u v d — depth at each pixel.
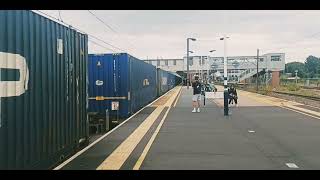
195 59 121.31
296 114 25.05
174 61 128.50
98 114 20.23
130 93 23.16
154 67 42.75
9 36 7.66
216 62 119.81
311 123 20.06
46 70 9.62
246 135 15.84
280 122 20.56
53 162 10.20
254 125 19.30
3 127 7.43
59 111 10.66
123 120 22.25
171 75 87.88
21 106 8.17
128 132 16.72
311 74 172.62
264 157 11.32
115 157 11.31
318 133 16.36
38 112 9.07
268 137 15.27
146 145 13.42
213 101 39.22
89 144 13.77
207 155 11.64
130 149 12.64
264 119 22.12
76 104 12.47
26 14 8.42
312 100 35.38
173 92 64.69
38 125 9.07
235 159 11.03
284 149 12.62
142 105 30.86
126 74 21.84
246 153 11.95
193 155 11.64
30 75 8.62
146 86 33.91
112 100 21.84
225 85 24.88
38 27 9.12
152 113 25.73
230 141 14.29
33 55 8.79
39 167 9.17
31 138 8.66
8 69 7.61
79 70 12.87
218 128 18.12
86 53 13.80
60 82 10.74
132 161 10.77
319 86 89.38
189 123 20.17
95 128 19.62
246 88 84.50
